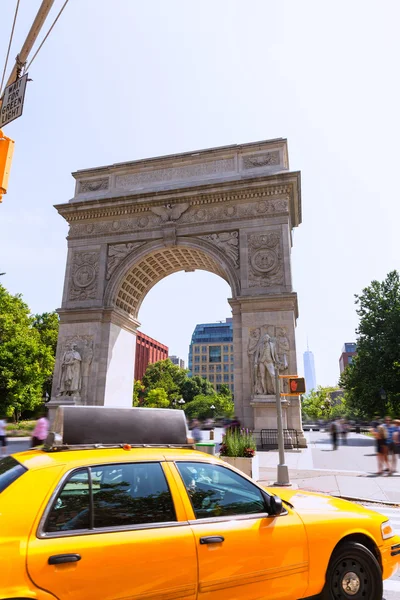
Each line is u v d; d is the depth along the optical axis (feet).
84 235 104.27
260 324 86.48
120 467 13.52
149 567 11.89
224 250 94.17
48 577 10.57
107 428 15.65
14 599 10.01
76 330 96.48
